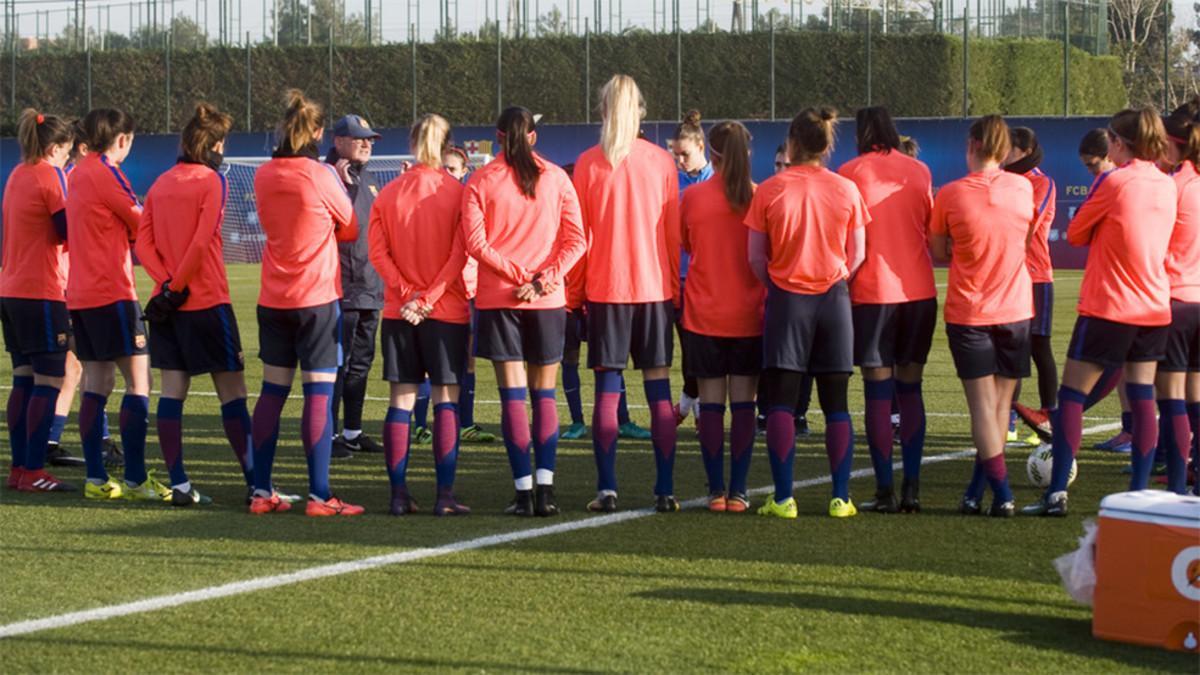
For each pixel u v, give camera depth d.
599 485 7.07
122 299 7.24
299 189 6.77
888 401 6.93
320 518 6.83
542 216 6.76
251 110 38.78
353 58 38.84
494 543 6.20
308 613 5.04
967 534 6.40
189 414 10.91
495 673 4.37
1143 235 6.49
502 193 6.70
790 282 6.63
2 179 35.78
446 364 6.84
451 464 6.94
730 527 6.57
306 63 39.06
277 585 5.45
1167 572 4.60
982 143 6.67
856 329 6.84
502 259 6.63
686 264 9.70
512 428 6.86
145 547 6.14
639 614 5.02
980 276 6.68
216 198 6.94
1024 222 6.67
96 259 7.20
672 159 7.01
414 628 4.85
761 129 30.94
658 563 5.80
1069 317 19.36
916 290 6.82
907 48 36.78
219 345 7.04
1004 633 4.80
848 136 31.38
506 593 5.32
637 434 9.65
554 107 37.97
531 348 6.80
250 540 6.29
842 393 6.82
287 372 7.01
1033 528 6.54
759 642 4.68
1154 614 4.62
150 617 4.99
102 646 4.65
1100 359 6.62
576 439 9.57
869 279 6.79
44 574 5.64
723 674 4.35
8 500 7.35
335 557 5.93
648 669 4.40
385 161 31.28
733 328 6.87
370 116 38.75
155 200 7.01
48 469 8.51
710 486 7.05
